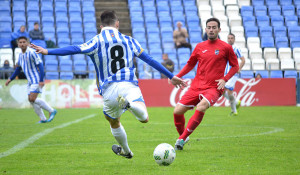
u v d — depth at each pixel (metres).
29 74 33.50
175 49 64.00
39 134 26.47
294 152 19.36
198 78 21.31
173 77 16.39
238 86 54.00
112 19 16.42
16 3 70.25
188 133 19.77
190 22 71.56
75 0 72.31
